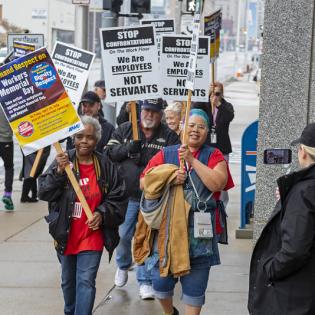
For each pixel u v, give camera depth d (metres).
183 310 10.30
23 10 77.12
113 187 8.88
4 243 14.23
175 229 8.36
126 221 10.82
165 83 10.88
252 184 14.49
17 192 19.95
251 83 82.56
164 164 8.63
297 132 11.50
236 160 26.89
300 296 6.29
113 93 10.79
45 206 17.98
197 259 8.46
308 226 6.09
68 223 8.73
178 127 12.01
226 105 15.85
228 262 12.78
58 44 11.17
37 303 10.66
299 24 11.34
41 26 77.31
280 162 10.72
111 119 18.42
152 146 10.58
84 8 22.77
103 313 10.27
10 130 16.94
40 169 17.86
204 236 8.32
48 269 12.42
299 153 6.52
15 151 29.31
